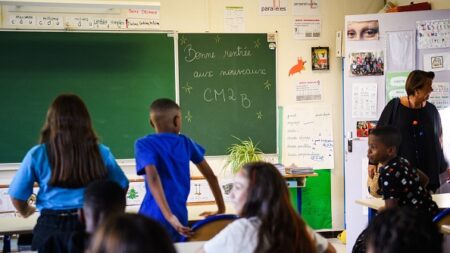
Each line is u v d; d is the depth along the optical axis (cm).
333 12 536
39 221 230
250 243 166
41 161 227
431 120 421
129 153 491
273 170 176
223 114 512
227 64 511
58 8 477
